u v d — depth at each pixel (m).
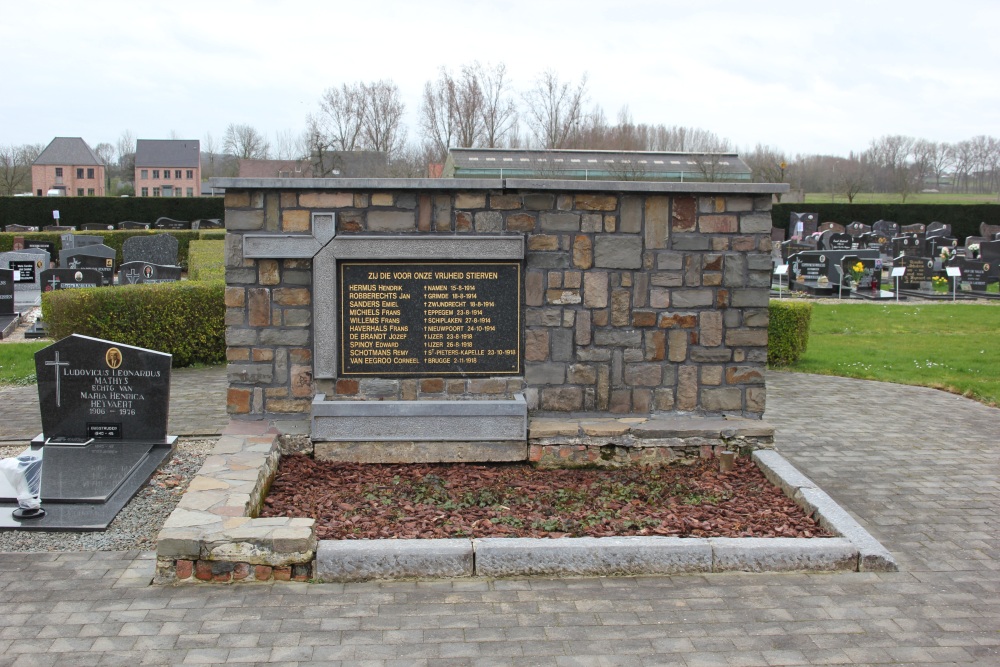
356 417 7.43
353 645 4.63
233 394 7.70
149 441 7.84
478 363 7.72
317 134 43.88
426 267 7.58
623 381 7.80
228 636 4.70
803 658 4.58
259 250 7.47
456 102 43.09
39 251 22.84
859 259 22.97
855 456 8.43
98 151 109.50
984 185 96.50
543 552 5.53
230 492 6.10
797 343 13.36
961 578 5.61
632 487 7.01
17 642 4.60
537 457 7.55
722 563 5.62
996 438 9.14
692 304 7.74
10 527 6.02
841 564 5.69
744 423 7.72
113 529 6.13
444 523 6.20
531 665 4.46
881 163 77.94
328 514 6.35
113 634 4.70
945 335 16.42
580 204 7.58
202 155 101.81
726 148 41.56
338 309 7.59
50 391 7.75
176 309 12.69
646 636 4.79
